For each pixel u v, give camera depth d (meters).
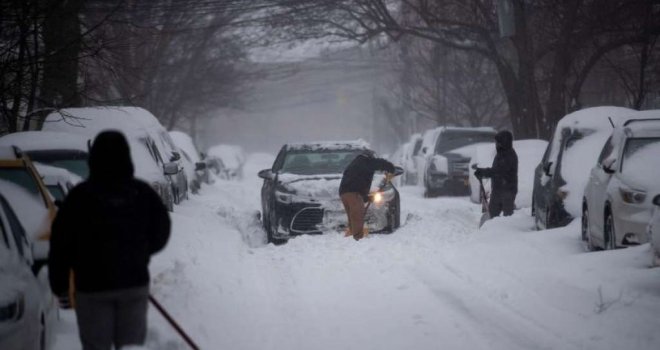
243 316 26.05
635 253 29.23
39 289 19.19
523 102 74.00
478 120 107.69
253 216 56.50
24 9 40.09
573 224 39.53
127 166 16.34
